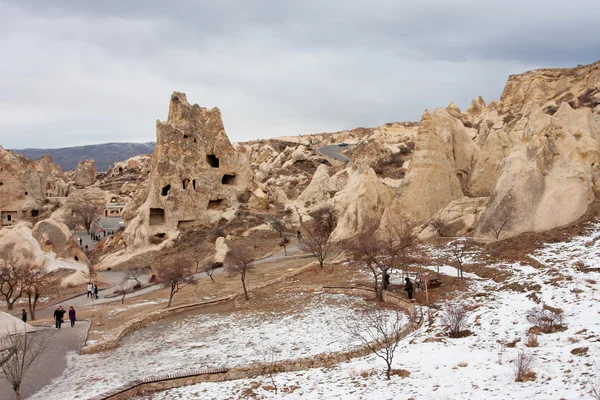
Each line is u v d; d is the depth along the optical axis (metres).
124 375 25.78
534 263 33.59
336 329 30.61
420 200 53.38
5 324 34.94
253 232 72.19
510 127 105.56
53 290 53.41
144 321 37.03
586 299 24.73
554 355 19.19
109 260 70.75
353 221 58.62
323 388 21.09
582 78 113.88
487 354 21.30
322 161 136.38
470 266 37.75
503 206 41.69
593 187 41.28
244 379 24.05
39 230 60.38
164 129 78.75
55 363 28.72
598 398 13.94
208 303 41.16
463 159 63.06
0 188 100.12
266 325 33.56
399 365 22.25
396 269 42.38
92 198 130.50
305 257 57.28
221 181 84.69
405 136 141.62
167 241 72.25
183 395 22.58
